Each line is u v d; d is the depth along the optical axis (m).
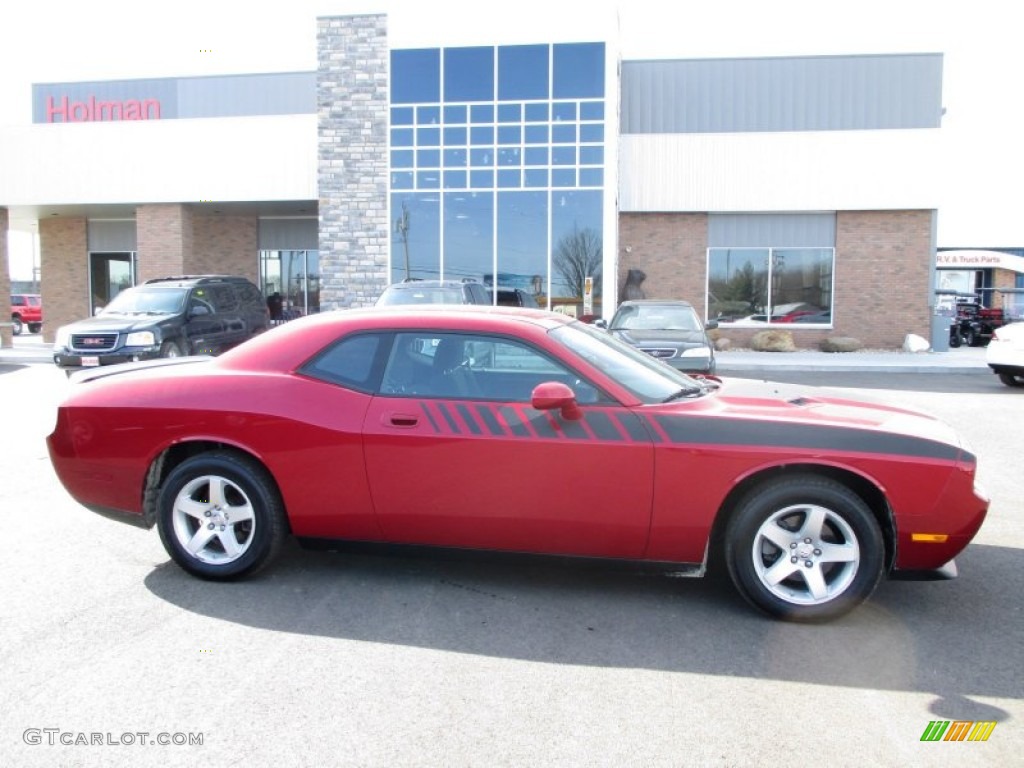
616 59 18.88
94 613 4.20
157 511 4.75
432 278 18.91
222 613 4.21
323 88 19.02
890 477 4.00
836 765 2.88
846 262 21.86
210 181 21.45
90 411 4.73
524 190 18.42
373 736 3.06
